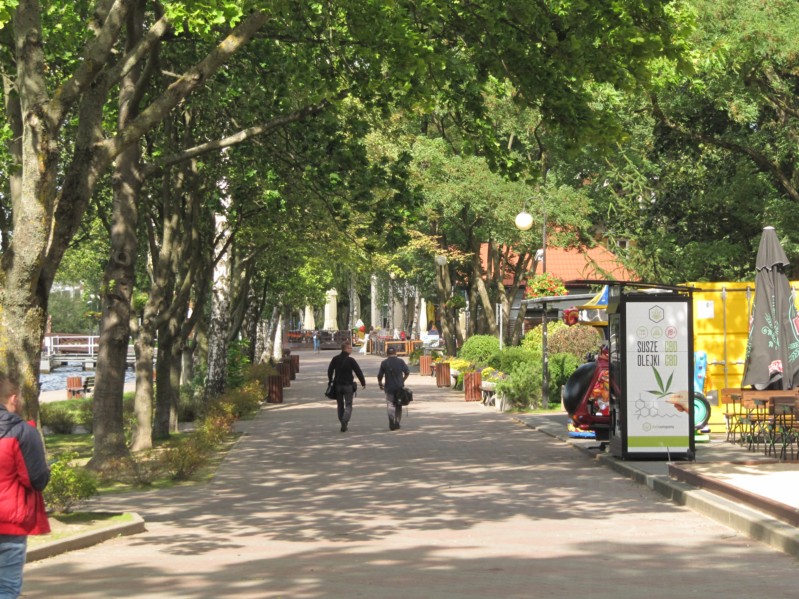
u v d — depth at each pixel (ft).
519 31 55.16
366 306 394.32
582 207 136.98
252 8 45.52
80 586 31.42
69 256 240.12
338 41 55.52
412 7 52.54
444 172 134.92
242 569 33.83
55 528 40.57
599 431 71.56
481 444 77.87
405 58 50.65
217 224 106.83
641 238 126.31
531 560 34.55
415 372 201.57
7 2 41.06
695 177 127.03
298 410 115.24
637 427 62.13
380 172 72.69
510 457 69.15
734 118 103.30
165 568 34.32
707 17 92.94
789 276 116.26
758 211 117.91
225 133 84.79
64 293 364.79
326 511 47.34
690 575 31.76
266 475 61.67
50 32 67.26
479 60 56.95
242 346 143.02
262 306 163.12
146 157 82.99
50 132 41.45
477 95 62.64
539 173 63.41
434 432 88.17
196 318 97.40
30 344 42.04
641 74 54.75
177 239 88.48
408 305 321.32
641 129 128.57
